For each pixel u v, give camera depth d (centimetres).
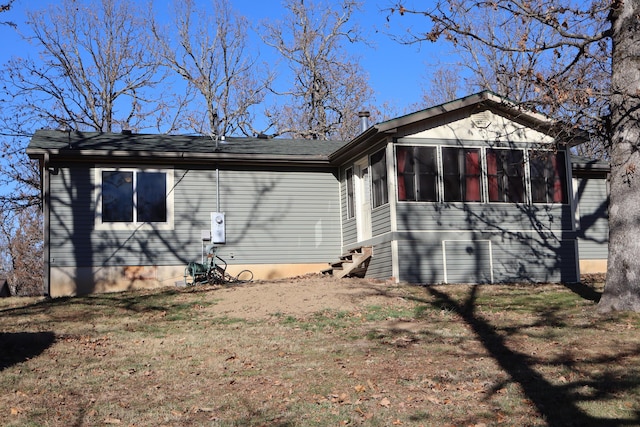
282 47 4172
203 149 2000
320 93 4175
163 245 1925
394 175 1758
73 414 782
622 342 1069
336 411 768
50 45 3700
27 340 1178
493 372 917
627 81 1288
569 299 1497
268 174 2059
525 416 741
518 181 1880
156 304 1548
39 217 4181
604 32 1322
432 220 1780
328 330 1241
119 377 947
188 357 1060
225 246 1992
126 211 1905
